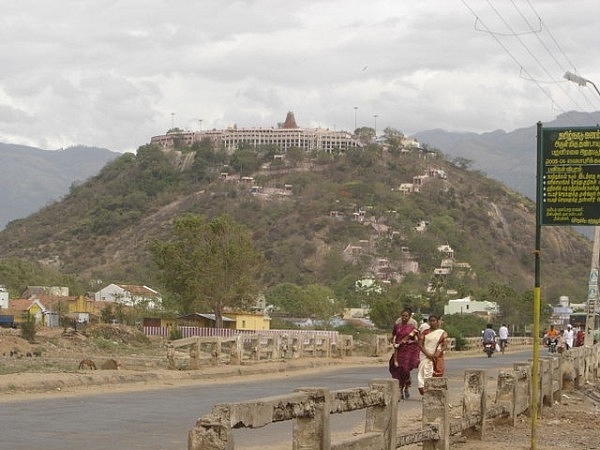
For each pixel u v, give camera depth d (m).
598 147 15.50
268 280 189.12
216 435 7.86
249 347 38.44
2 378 23.12
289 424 17.94
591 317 43.44
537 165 15.86
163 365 35.03
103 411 18.36
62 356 46.62
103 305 112.44
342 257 196.00
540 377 21.42
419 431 12.84
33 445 13.42
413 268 194.38
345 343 45.62
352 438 10.30
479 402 16.59
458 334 68.00
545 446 16.83
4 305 106.75
